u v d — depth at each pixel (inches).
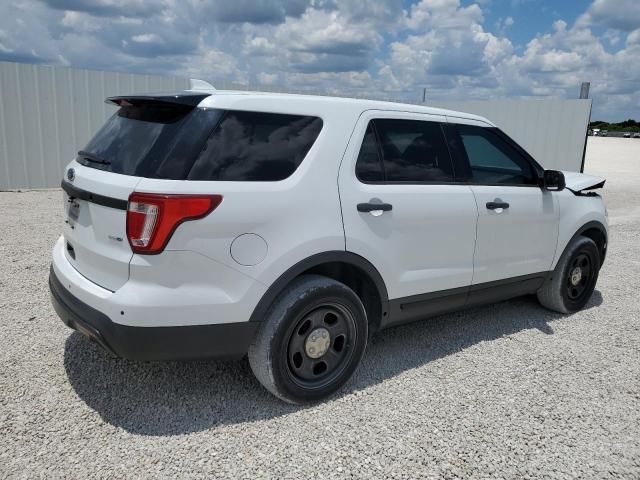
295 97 124.6
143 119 117.6
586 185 197.0
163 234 102.2
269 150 116.3
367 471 102.0
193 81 137.6
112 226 107.7
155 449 105.7
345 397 129.6
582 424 121.5
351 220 125.5
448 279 150.3
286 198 115.3
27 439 106.7
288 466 102.4
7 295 187.9
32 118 413.7
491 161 166.2
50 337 154.3
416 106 149.8
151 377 134.3
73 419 114.4
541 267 181.0
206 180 106.6
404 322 147.4
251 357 118.3
